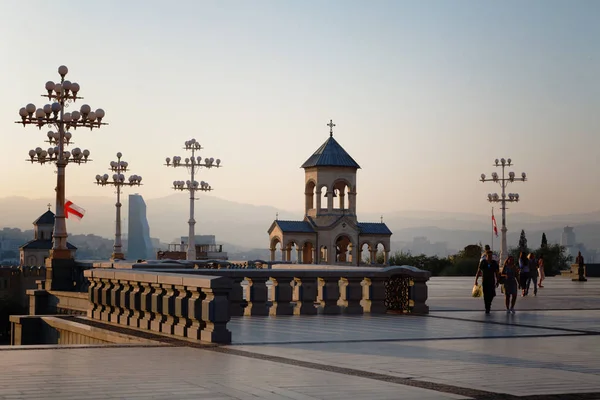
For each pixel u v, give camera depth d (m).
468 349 17.02
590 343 18.31
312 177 93.69
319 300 27.03
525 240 104.56
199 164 74.62
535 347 17.45
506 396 11.40
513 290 28.64
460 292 44.22
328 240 92.31
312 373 13.49
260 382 12.50
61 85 41.38
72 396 11.12
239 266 47.31
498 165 80.81
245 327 21.88
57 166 41.19
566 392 11.73
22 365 14.20
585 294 42.53
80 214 55.81
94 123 42.22
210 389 11.80
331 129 96.69
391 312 27.47
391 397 11.26
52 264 40.50
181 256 92.06
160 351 16.61
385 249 95.12
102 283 25.17
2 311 111.81
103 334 21.17
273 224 92.31
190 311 19.17
